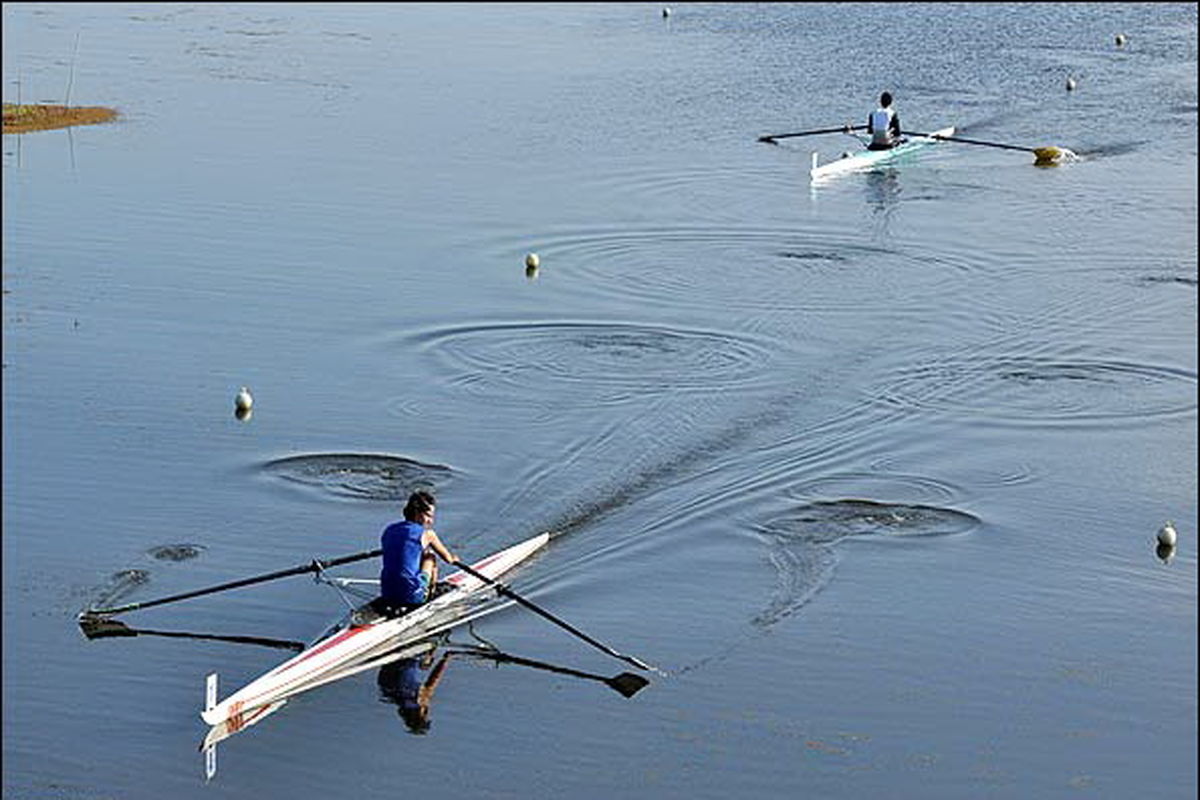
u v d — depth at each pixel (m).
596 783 33.81
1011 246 74.88
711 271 70.19
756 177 88.38
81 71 119.25
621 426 52.19
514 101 109.38
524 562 43.06
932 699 37.00
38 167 89.19
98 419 52.66
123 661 38.31
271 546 43.97
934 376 57.38
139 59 125.19
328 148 94.19
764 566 43.03
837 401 54.78
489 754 34.88
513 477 48.12
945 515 46.16
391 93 112.12
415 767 34.38
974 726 35.97
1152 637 39.75
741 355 59.34
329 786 33.69
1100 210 81.81
